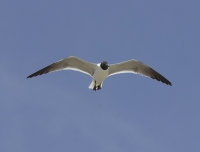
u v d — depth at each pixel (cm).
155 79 2048
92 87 2011
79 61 1973
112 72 2012
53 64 1988
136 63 2000
